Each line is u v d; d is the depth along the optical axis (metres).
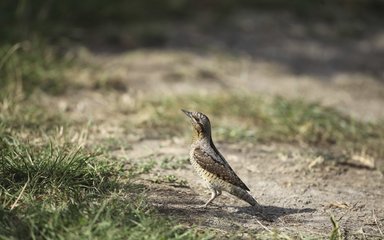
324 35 23.06
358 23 25.09
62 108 13.40
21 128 11.22
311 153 12.12
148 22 21.44
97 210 7.84
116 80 15.78
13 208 7.89
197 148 8.92
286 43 21.48
